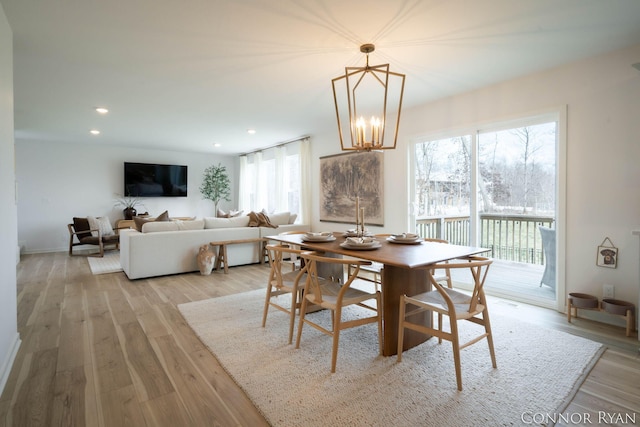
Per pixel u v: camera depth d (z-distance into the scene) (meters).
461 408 1.75
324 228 6.10
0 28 2.06
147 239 4.55
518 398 1.83
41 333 2.73
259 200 8.20
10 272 2.29
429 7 2.16
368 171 5.18
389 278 2.32
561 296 3.18
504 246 3.70
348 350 2.42
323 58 2.94
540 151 3.39
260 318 3.06
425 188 4.47
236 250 5.40
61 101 4.14
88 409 1.75
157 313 3.21
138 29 2.41
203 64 3.04
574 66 3.03
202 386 1.97
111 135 6.37
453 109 4.03
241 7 2.14
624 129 2.77
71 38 2.53
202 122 5.31
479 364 2.20
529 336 2.62
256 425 1.64
